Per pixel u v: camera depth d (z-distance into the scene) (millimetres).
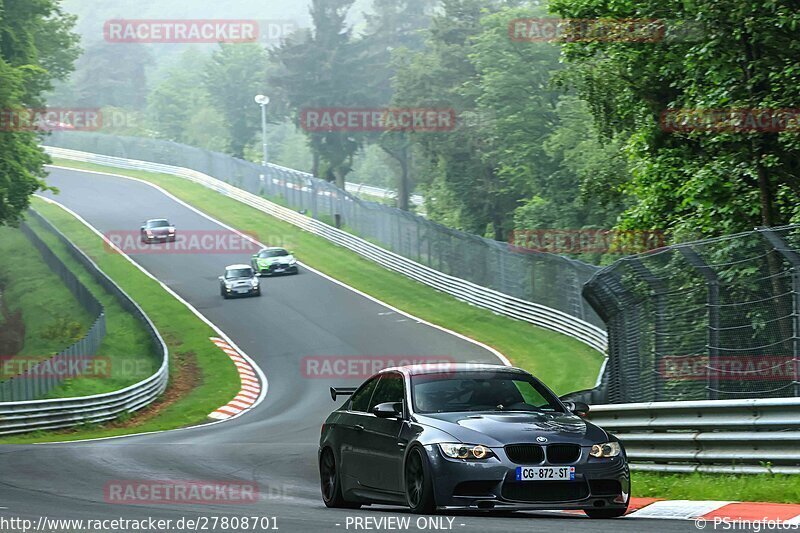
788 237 25141
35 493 26250
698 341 28266
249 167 183375
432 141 162375
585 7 45906
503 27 146750
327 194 154375
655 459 27078
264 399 77625
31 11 111000
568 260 88750
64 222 168500
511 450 18531
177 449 42812
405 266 121938
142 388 73812
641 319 31141
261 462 37750
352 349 92625
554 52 144000
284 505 23609
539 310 92875
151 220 151750
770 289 25828
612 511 19406
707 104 39438
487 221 164000
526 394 21219
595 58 48594
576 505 18453
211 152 198125
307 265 131875
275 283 122938
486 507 18328
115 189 195750
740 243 27562
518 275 98750
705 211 42812
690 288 28359
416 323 100438
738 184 42375
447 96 172250
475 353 86812
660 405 26734
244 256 140375
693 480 24516
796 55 38250
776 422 23453
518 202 160750
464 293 107562
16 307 116062
